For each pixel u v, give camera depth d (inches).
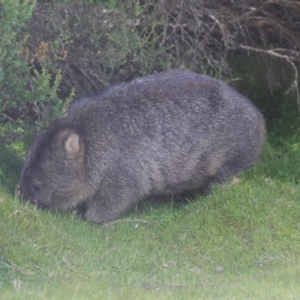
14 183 512.4
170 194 519.5
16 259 418.6
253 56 714.8
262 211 491.5
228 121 504.1
